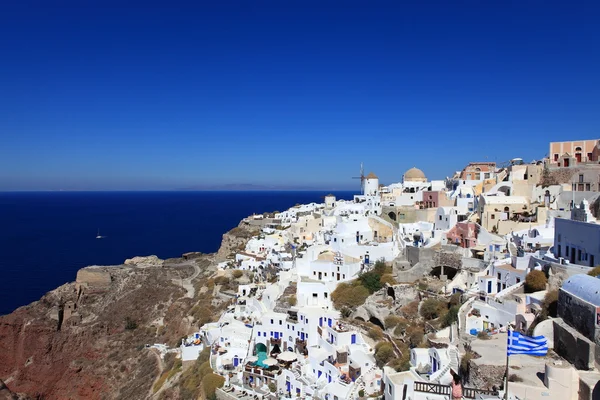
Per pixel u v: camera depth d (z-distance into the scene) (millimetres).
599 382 34406
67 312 163875
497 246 88625
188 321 141250
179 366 113688
